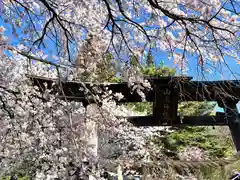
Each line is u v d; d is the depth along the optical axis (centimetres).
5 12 275
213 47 238
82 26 312
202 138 866
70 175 321
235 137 494
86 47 315
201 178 550
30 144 323
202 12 226
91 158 326
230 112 492
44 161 351
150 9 267
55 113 325
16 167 398
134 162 562
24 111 320
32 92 332
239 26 222
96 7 291
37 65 396
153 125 514
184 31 255
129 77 301
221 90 295
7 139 321
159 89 462
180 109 758
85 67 320
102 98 420
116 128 436
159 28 262
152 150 651
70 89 413
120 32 264
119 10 247
